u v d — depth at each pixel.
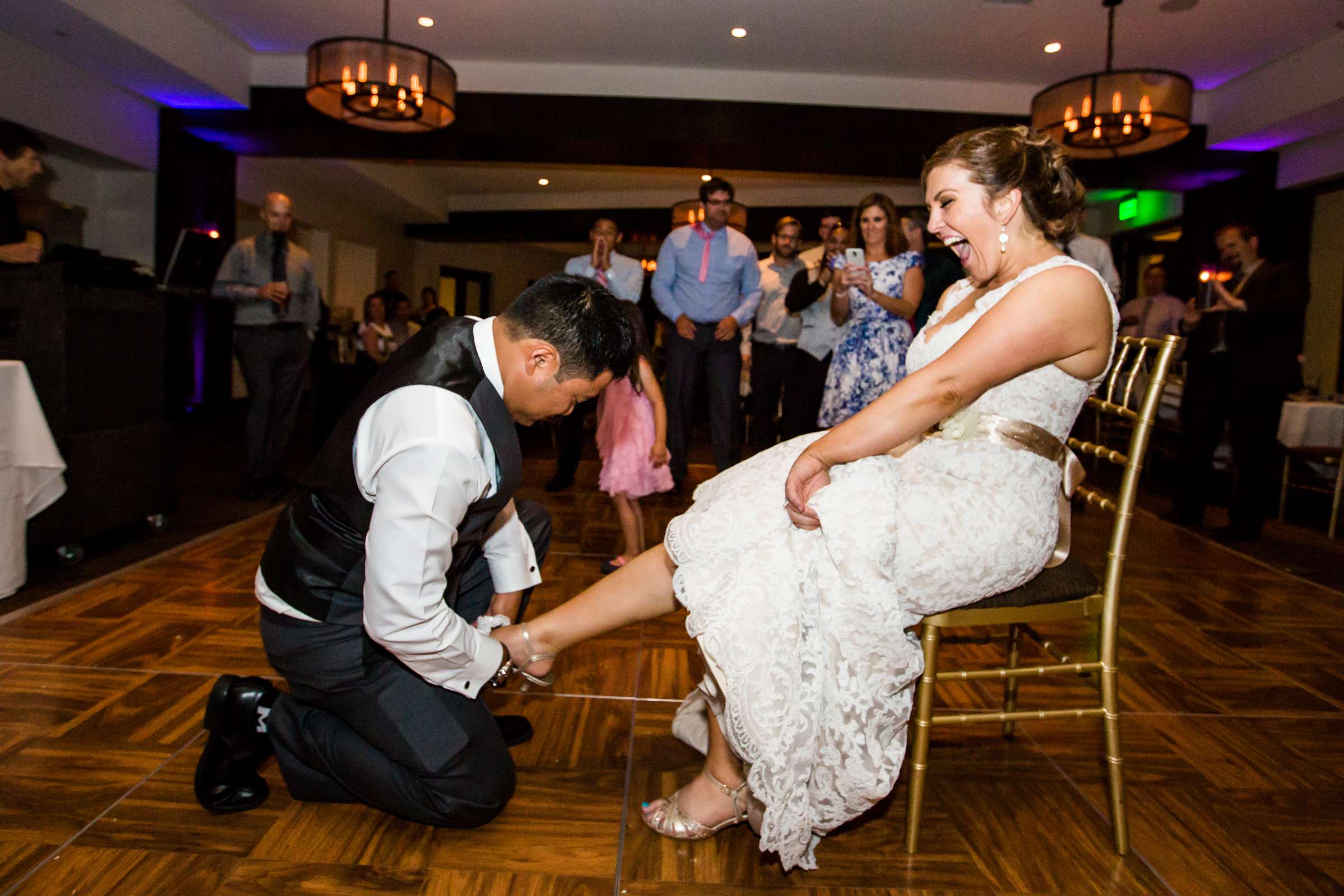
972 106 6.64
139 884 1.23
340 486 1.26
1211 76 6.39
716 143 6.63
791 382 4.45
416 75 4.61
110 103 6.39
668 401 4.13
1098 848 1.45
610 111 6.61
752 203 11.05
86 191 7.00
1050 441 1.34
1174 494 4.68
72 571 2.78
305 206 10.12
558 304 1.17
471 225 12.72
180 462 5.28
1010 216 1.30
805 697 1.25
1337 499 4.27
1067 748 1.83
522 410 1.24
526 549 1.59
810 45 6.02
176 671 2.00
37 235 3.57
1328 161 6.30
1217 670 2.34
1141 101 4.62
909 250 3.86
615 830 1.45
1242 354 3.99
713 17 5.60
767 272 4.51
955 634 2.58
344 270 11.95
